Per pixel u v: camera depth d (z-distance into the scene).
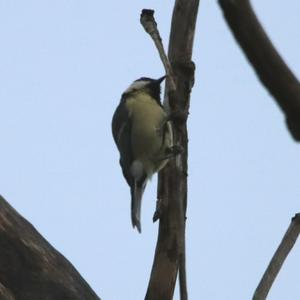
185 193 8.43
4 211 8.70
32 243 8.64
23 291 8.24
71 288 8.39
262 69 2.96
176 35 9.05
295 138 3.05
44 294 8.23
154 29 7.60
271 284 6.03
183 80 8.86
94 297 8.56
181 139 8.43
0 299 7.95
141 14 7.64
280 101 2.99
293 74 2.97
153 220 8.21
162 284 8.18
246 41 2.92
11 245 8.48
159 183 8.38
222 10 2.92
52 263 8.58
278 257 6.13
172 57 8.98
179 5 9.12
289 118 3.03
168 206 8.20
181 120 8.02
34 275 8.38
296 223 6.25
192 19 9.05
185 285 5.86
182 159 8.45
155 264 8.23
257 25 2.91
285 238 6.21
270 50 2.93
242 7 2.89
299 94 2.96
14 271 8.35
